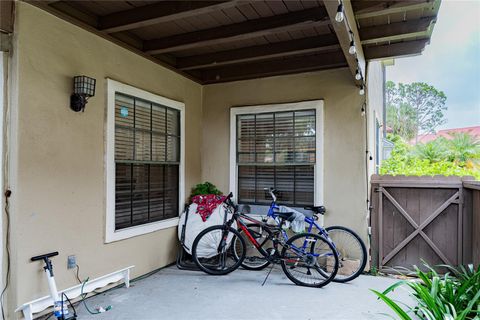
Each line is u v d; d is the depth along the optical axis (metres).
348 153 3.97
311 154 4.16
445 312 1.96
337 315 2.71
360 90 3.74
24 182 2.45
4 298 2.41
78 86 2.82
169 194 4.10
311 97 4.16
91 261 2.99
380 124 7.74
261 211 4.30
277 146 4.36
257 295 3.13
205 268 3.76
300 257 3.53
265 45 3.77
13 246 2.41
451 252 3.67
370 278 3.67
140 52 3.57
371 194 4.00
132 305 2.88
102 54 3.13
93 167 3.02
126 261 3.38
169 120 4.12
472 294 2.15
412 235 3.79
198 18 3.11
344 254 3.86
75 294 2.81
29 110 2.50
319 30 3.40
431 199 3.75
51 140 2.65
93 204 3.02
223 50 3.95
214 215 4.02
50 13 2.66
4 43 2.39
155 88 3.83
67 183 2.78
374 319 2.63
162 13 2.79
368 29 3.39
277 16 3.05
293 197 4.27
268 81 4.40
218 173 4.66
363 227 3.87
